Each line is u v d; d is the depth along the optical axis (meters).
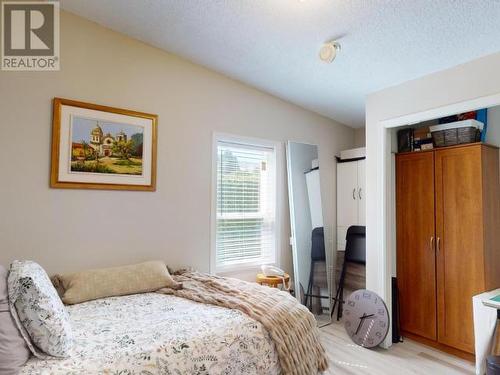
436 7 1.93
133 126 2.65
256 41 2.54
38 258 2.25
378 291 3.00
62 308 1.56
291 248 3.62
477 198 2.68
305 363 1.88
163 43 2.73
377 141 3.08
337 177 4.06
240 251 3.33
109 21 2.49
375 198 3.06
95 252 2.47
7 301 1.37
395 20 2.09
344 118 3.98
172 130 2.86
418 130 3.18
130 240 2.62
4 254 2.14
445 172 2.90
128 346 1.48
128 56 2.66
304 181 3.68
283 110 3.61
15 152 2.20
